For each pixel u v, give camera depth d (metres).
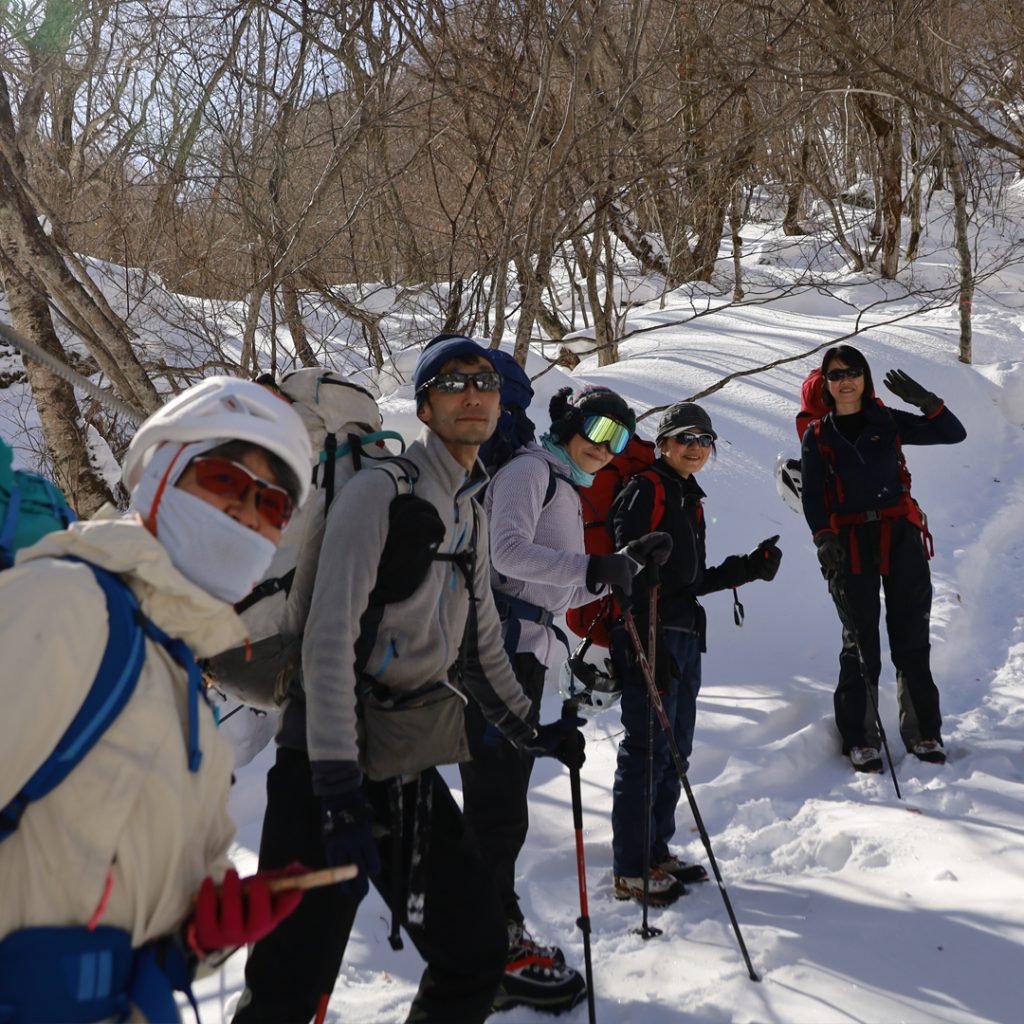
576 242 8.52
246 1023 2.16
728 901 3.00
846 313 13.33
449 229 7.79
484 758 3.00
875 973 2.91
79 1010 1.32
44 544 1.46
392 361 7.41
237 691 2.36
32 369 5.93
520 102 6.84
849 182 18.28
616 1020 2.84
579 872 2.80
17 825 1.32
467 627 2.66
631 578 2.92
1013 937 3.00
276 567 2.65
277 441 1.55
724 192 10.23
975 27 10.12
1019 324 12.09
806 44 7.38
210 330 6.74
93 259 7.39
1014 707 5.07
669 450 3.76
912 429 4.77
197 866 1.49
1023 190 18.52
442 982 2.34
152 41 6.39
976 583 6.78
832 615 5.99
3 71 5.81
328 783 2.06
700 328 10.68
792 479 5.04
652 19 8.22
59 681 1.33
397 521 2.25
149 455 1.57
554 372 7.97
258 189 6.59
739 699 5.08
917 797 4.19
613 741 4.63
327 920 2.18
